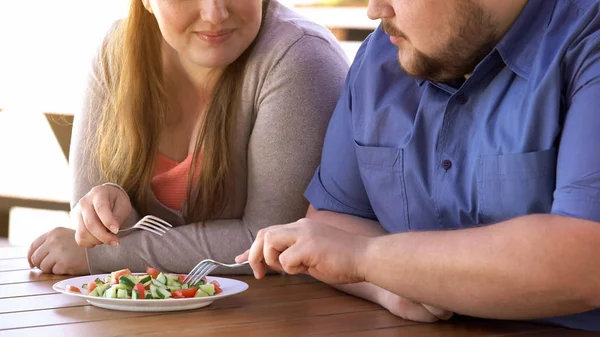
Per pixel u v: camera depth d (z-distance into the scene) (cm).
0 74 528
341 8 429
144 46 190
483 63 138
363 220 163
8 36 551
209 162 184
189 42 176
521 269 115
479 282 118
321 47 187
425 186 147
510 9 134
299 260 128
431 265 121
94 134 196
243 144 187
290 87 181
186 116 195
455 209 143
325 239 129
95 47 202
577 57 126
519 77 136
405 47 140
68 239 178
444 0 132
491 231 120
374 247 127
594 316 130
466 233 122
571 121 124
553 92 128
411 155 148
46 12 530
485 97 141
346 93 167
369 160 155
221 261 178
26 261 192
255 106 185
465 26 133
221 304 144
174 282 146
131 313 137
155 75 190
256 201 182
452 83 146
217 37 174
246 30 178
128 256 177
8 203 448
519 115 133
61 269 175
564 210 118
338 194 166
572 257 114
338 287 155
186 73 193
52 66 528
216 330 125
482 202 138
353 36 398
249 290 157
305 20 194
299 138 180
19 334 122
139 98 189
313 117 181
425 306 132
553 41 132
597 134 119
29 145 528
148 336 121
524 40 135
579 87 125
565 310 118
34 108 526
